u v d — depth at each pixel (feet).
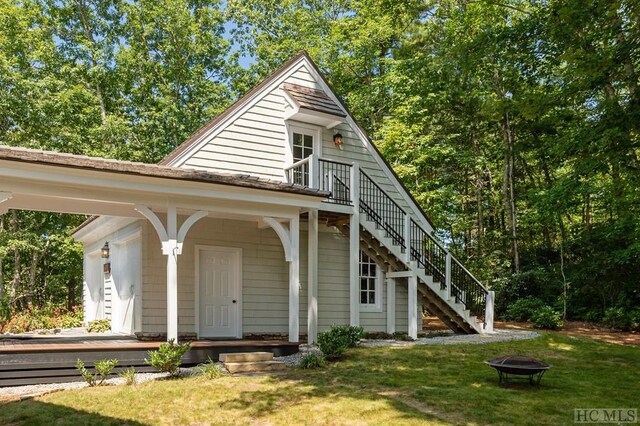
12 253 75.31
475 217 77.92
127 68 75.77
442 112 69.87
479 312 45.52
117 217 37.40
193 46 80.43
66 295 83.76
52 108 64.69
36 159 24.25
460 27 56.75
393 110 70.44
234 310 37.83
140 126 74.33
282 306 39.96
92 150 68.28
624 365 31.12
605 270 52.80
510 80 49.60
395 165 65.31
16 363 24.14
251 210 32.50
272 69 82.28
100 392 21.99
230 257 38.27
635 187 34.65
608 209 60.75
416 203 46.78
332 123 42.75
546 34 38.34
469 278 45.32
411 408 20.40
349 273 43.29
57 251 74.79
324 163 42.73
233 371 26.96
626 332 47.47
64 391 22.15
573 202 52.26
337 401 21.24
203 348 29.43
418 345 35.58
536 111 37.04
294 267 33.63
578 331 47.16
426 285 42.91
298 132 42.39
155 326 34.53
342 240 43.34
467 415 19.76
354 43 69.26
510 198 65.31
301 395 22.13
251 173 39.40
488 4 51.13
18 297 68.90
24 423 18.04
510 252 67.36
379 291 44.39
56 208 32.17
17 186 25.09
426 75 61.93
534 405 21.16
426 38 61.57
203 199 30.58
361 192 43.21
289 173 40.83
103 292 45.42
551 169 72.79
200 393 22.13
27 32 68.90
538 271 56.70
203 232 37.01
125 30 79.61
